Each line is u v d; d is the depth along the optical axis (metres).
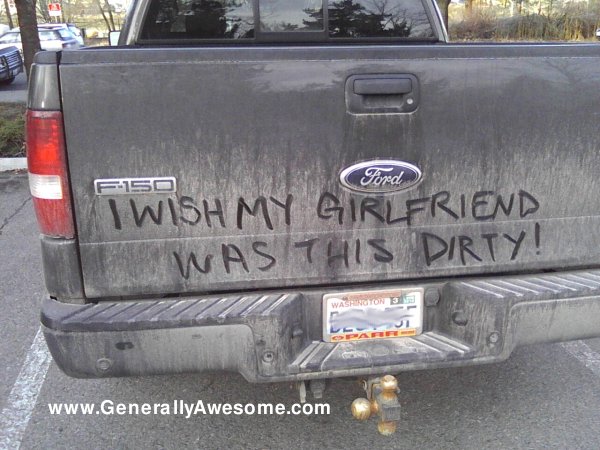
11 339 3.82
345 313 2.38
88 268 2.22
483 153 2.32
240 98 2.14
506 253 2.46
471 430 2.89
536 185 2.40
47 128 2.09
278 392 3.23
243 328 2.21
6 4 36.47
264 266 2.30
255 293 2.33
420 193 2.32
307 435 2.88
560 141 2.38
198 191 2.20
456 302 2.41
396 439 2.84
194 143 2.15
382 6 3.26
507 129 2.32
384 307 2.41
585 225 2.50
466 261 2.43
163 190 2.18
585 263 2.55
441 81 2.24
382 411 2.30
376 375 2.37
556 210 2.45
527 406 3.07
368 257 2.35
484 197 2.37
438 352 2.34
